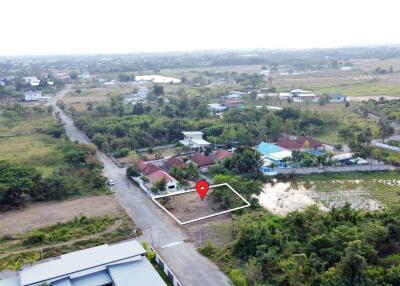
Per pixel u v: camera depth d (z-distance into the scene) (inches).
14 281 1446.9
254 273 1450.5
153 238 1887.3
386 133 3380.9
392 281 1315.2
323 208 2228.1
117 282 1419.8
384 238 1567.4
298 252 1583.4
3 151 3437.5
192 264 1636.3
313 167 2765.7
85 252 1598.2
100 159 3240.7
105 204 2333.9
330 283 1306.6
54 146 3570.4
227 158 2765.7
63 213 2224.4
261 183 2588.6
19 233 1985.7
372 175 2711.6
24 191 2379.4
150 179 2568.9
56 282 1421.0
